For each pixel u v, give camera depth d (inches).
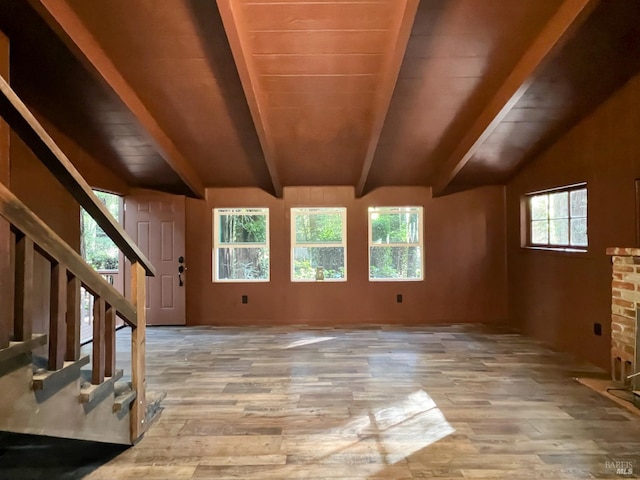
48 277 151.0
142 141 178.9
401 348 186.5
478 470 88.4
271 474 87.4
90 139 176.1
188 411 118.4
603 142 152.3
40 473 88.4
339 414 116.1
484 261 246.5
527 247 219.5
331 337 209.0
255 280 249.3
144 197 239.6
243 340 203.2
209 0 110.0
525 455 94.1
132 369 100.3
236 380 144.2
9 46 115.6
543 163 197.6
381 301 247.8
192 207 246.4
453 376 147.3
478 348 185.9
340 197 248.1
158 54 130.3
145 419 105.3
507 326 236.2
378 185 246.1
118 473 88.1
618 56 123.9
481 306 246.4
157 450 97.2
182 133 180.4
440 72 139.5
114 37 123.3
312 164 214.7
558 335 187.5
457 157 198.2
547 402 123.5
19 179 147.3
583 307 167.8
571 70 130.8
